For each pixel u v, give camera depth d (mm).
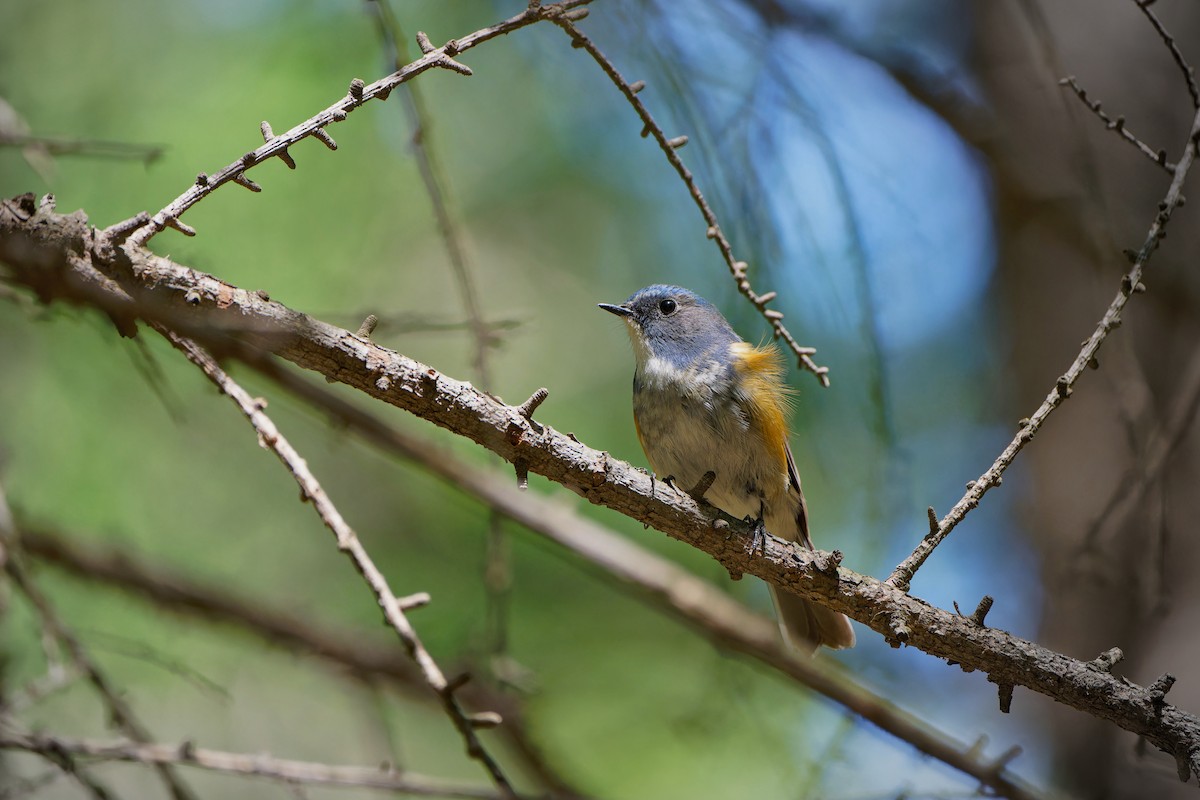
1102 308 10578
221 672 11734
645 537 12023
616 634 11945
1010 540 12570
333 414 9352
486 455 10148
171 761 7328
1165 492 8328
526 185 13352
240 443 11906
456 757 12070
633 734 11250
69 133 11125
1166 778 8211
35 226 5410
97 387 11133
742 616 10133
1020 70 12055
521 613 11797
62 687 7684
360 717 11508
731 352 9477
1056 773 10219
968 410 13016
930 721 10305
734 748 10703
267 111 11555
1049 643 10328
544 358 13133
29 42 11469
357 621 11609
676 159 6473
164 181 11125
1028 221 11891
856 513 11219
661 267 13109
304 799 7414
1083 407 11016
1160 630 9633
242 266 11227
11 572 7863
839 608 6578
